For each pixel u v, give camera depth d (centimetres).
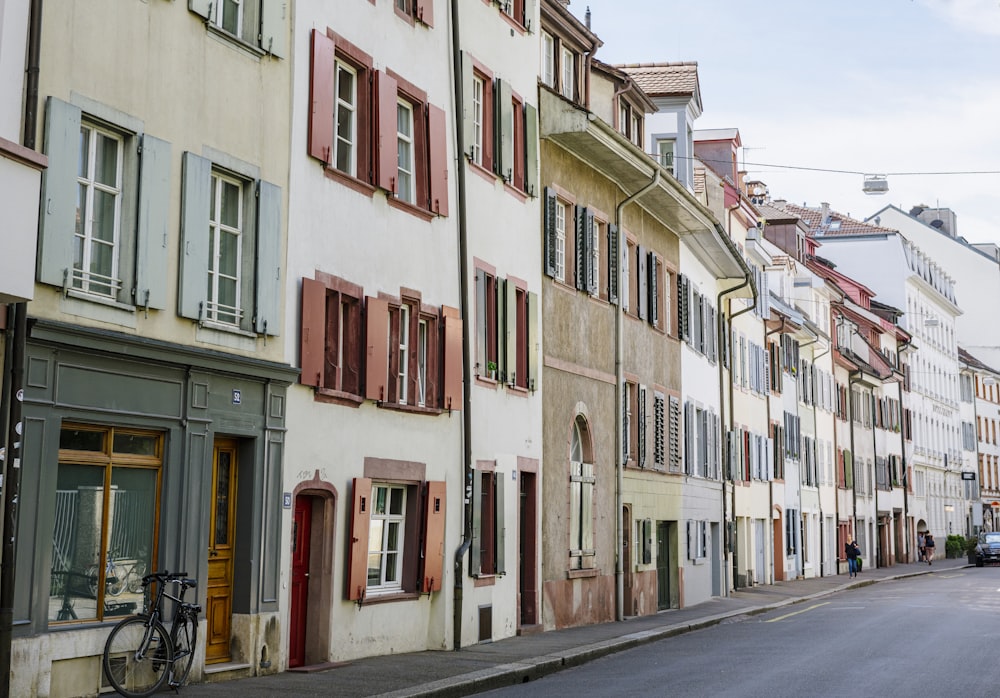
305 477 1695
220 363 1514
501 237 2361
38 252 1253
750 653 2088
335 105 1808
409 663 1788
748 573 4703
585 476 2741
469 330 2189
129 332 1380
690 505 3666
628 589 3023
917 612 3064
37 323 1242
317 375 1709
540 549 2497
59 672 1274
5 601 1200
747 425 4766
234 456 1590
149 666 1366
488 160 2320
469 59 2233
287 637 1644
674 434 3481
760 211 6438
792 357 5738
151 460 1437
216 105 1545
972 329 10881
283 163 1673
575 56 2931
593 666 1953
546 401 2558
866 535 7162
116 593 1387
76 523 1335
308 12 1741
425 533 2008
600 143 2680
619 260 2992
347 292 1812
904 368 8644
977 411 10606
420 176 2058
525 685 1686
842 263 8925
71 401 1303
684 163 3662
